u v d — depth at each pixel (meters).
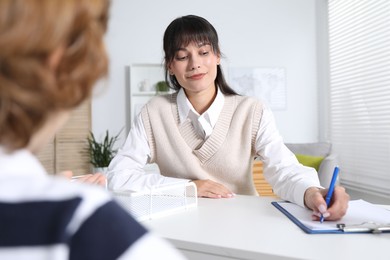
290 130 4.10
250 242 0.73
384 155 2.95
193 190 1.24
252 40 4.07
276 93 4.08
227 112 1.51
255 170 2.53
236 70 4.04
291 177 1.19
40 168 0.33
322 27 3.99
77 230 0.28
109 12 0.37
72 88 0.32
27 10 0.28
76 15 0.31
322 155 3.31
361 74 3.27
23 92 0.29
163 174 1.60
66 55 0.31
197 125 1.50
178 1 4.03
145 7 4.02
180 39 1.41
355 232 0.79
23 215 0.28
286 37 4.09
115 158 1.53
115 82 4.01
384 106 2.96
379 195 2.97
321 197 0.91
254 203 1.12
